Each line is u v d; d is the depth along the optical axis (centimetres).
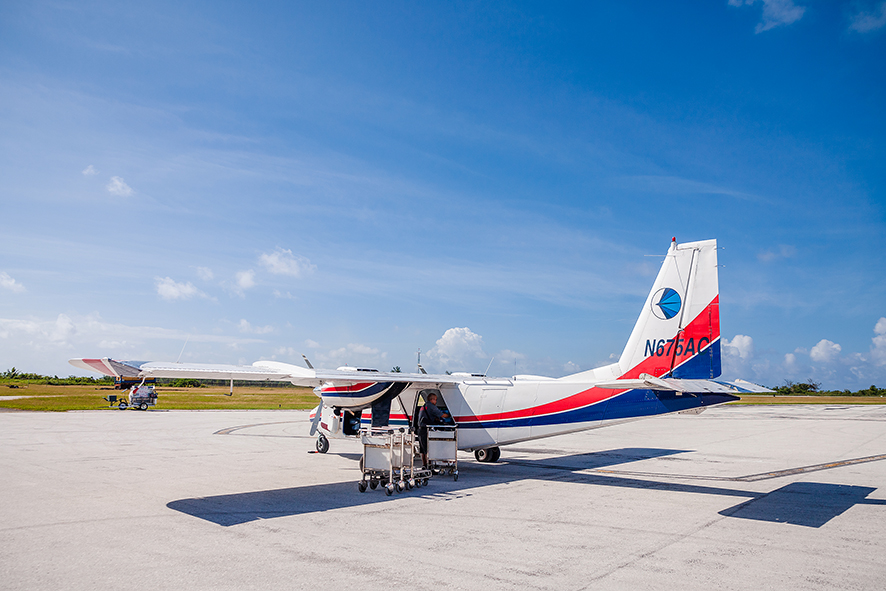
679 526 831
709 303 1252
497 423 1412
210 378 1064
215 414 3675
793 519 878
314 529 805
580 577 596
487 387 1433
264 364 1294
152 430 2439
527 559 661
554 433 1373
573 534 782
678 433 2572
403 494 1096
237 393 8112
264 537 757
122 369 960
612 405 1341
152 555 672
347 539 750
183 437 2153
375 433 1134
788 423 3180
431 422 1351
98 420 2967
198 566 630
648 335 1327
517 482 1252
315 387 1611
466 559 661
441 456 1284
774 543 737
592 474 1370
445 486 1197
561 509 954
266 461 1527
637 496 1078
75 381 11406
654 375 1302
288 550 695
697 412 1272
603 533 788
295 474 1314
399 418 1544
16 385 9238
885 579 594
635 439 2288
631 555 680
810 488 1167
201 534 770
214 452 1714
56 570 614
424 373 1619
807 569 628
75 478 1224
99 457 1559
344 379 1204
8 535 762
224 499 1020
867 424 3055
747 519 878
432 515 904
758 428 2830
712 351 1236
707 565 641
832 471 1404
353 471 1364
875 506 982
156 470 1348
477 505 989
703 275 1270
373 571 614
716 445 2048
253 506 962
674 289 1304
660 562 651
